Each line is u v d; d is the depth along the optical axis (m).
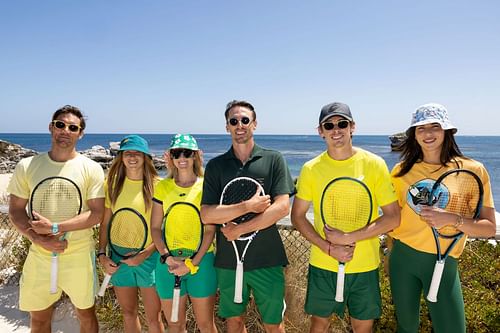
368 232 2.91
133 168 3.61
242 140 3.24
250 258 3.19
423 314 3.45
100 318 4.24
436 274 2.79
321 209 3.02
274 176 3.24
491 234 2.82
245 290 3.27
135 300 3.63
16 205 3.38
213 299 3.38
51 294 3.37
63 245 3.21
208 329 3.37
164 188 3.51
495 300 3.60
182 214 3.42
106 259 3.46
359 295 3.07
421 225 2.98
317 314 3.18
